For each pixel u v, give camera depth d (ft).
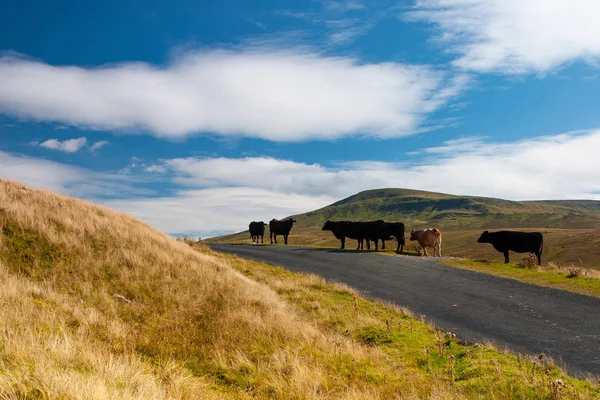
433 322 40.27
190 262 51.31
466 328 38.06
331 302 47.60
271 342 30.48
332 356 28.30
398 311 43.78
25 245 43.09
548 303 45.73
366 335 35.70
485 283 57.16
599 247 299.38
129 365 21.53
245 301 41.11
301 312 43.45
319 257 85.46
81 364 19.99
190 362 25.73
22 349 18.69
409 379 25.05
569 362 28.96
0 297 27.81
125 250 48.34
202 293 42.24
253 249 100.83
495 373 24.13
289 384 23.44
